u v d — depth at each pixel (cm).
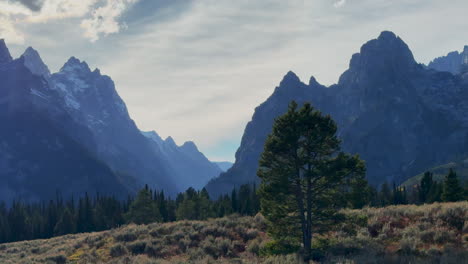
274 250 2459
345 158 2483
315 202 2489
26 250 4381
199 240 3331
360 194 2497
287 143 2475
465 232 2158
